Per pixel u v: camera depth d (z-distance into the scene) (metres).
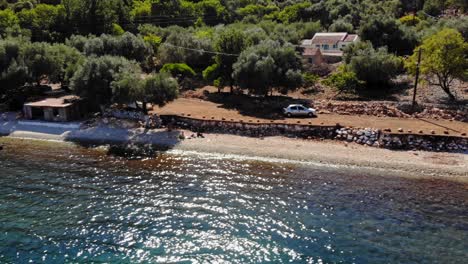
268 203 33.62
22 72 63.19
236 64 64.81
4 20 103.31
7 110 62.53
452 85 65.38
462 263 25.31
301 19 132.62
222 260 25.52
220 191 35.97
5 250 26.11
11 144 49.84
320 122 51.59
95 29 107.81
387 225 30.08
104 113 58.00
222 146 47.53
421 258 25.86
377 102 59.25
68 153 46.25
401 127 48.84
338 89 66.44
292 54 66.19
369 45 75.50
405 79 69.50
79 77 55.47
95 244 27.05
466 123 50.81
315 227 29.72
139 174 39.84
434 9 126.44
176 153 46.19
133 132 52.47
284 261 25.47
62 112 56.34
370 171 40.75
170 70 76.50
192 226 29.67
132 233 28.55
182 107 61.72
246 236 28.42
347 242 27.75
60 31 106.19
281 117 55.50
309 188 36.75
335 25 116.00
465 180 38.53
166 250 26.53
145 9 134.75
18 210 31.66
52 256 25.58
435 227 29.83
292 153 45.19
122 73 54.91
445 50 56.41
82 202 33.25
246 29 98.31
